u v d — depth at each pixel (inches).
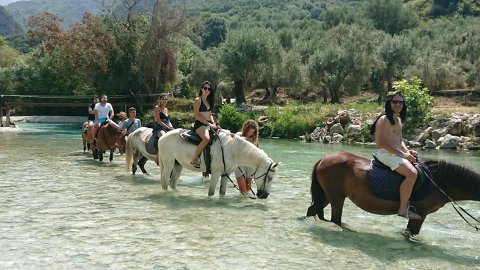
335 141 1067.3
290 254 263.3
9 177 503.2
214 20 4773.6
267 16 6033.5
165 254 257.1
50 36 1883.6
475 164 669.9
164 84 1863.9
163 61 1833.2
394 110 282.2
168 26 1775.3
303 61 2214.6
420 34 2942.9
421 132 1010.1
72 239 282.0
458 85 1942.7
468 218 366.6
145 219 332.8
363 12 4473.4
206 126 403.9
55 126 1593.3
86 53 1721.2
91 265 237.8
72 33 1809.8
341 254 265.6
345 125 1125.7
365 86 2293.3
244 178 425.1
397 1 4335.6
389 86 2071.9
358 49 1916.8
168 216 343.6
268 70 1828.2
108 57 1750.7
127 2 1801.2
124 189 447.5
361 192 294.5
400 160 280.2
